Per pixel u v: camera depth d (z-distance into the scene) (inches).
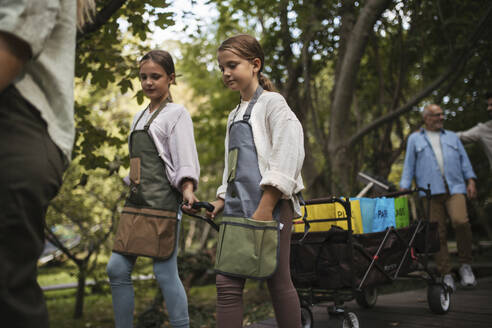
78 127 135.0
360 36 208.4
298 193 65.7
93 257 241.1
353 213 103.1
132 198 79.2
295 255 100.3
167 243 77.2
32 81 34.5
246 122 64.6
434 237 126.4
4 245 30.3
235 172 63.2
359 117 277.6
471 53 234.7
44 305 33.3
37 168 32.1
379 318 120.3
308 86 233.6
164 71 84.1
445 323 111.3
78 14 40.8
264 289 265.4
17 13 30.2
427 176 156.0
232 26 317.7
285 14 232.2
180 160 78.2
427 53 273.4
